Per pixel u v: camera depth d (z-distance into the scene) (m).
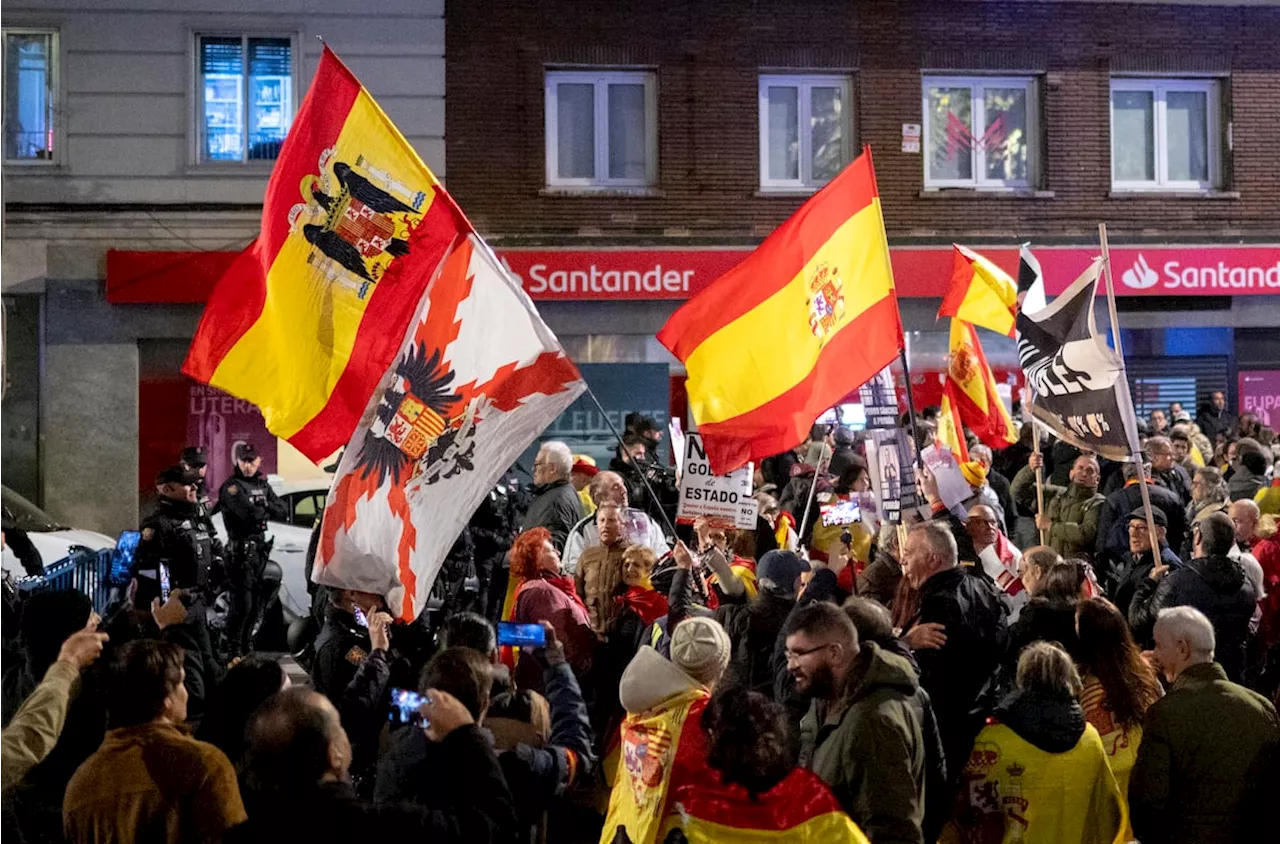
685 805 4.55
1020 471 13.88
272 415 6.32
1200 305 20.45
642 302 19.27
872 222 7.88
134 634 6.50
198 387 18.95
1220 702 5.64
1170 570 8.54
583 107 19.59
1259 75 20.61
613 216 19.39
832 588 7.18
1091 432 8.75
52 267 18.69
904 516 8.48
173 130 18.86
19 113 18.77
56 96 18.77
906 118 19.86
